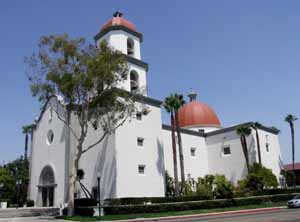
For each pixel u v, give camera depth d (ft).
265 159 156.25
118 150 109.70
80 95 96.37
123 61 97.25
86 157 118.83
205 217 87.25
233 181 154.40
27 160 186.50
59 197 120.16
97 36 126.31
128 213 93.71
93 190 113.39
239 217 80.33
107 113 100.12
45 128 136.87
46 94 93.76
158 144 125.18
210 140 168.35
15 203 158.40
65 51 91.66
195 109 185.57
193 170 156.76
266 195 134.82
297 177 216.74
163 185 121.90
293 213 86.28
